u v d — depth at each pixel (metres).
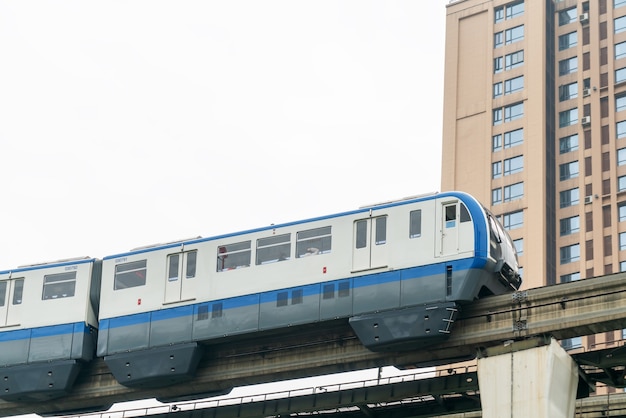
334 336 54.62
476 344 50.66
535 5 115.94
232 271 55.41
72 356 58.56
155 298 56.97
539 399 47.66
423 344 50.91
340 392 55.72
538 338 49.09
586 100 112.50
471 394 54.25
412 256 51.25
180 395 57.97
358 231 52.88
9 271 61.12
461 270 50.12
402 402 56.66
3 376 59.84
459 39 119.25
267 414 57.75
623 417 58.97
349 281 52.31
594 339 102.06
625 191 107.38
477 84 116.31
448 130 115.94
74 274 59.78
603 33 113.94
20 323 60.00
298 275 53.59
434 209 51.47
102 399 59.44
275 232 54.94
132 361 56.75
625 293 48.50
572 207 109.50
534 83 113.00
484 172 112.50
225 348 56.66
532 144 110.94
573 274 107.19
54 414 61.72
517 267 53.56
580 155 110.94
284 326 53.25
